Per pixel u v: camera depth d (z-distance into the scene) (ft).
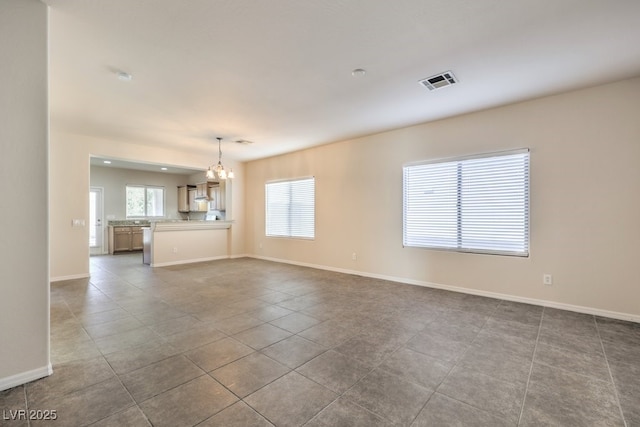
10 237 6.17
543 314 10.91
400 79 10.09
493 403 5.90
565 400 5.99
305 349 8.20
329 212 19.36
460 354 7.92
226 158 24.20
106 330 9.45
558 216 11.51
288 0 6.32
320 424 5.29
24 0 6.26
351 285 15.35
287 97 11.57
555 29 7.35
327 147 19.43
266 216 24.08
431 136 14.80
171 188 32.94
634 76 10.01
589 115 10.87
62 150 16.58
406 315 10.87
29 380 6.44
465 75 9.85
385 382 6.61
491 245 13.12
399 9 6.63
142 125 15.12
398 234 16.12
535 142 11.94
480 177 13.42
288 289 14.58
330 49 8.27
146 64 9.02
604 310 10.69
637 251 10.18
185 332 9.33
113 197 28.94
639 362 7.47
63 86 10.44
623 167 10.35
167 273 18.47
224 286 15.19
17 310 6.29
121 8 6.55
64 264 16.70
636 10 6.62
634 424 5.31
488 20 7.02
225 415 5.50
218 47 8.14
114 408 5.66
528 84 10.55
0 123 6.04
